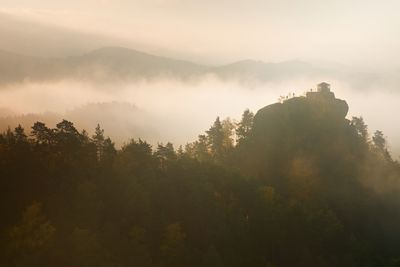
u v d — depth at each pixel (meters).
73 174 80.81
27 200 73.69
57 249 64.19
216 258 70.69
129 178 80.62
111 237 68.88
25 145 86.62
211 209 82.50
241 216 85.38
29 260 61.38
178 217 79.81
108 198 77.94
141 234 72.12
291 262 83.50
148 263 67.62
